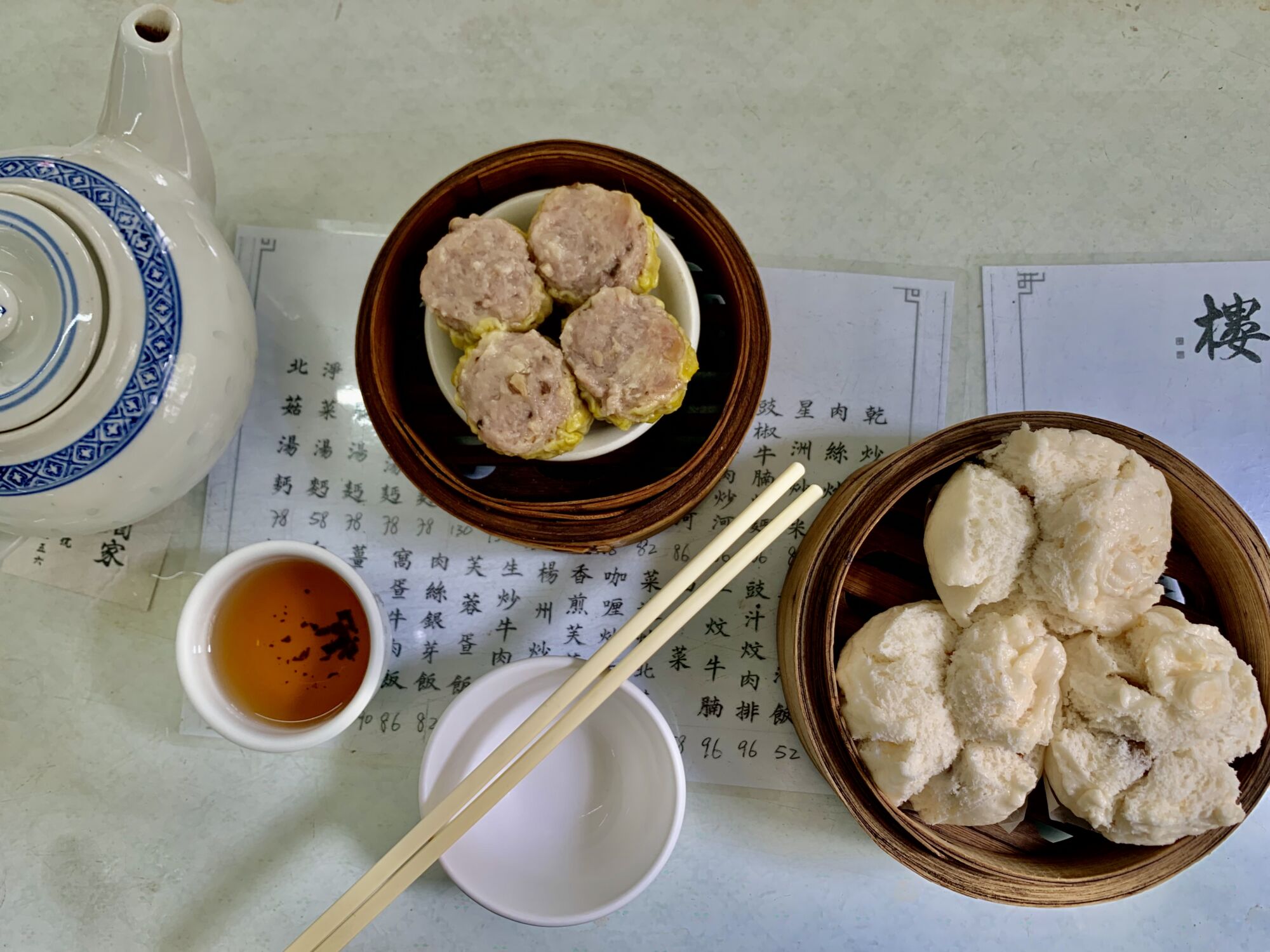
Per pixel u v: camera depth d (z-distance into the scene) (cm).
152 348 32
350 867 42
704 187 45
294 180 45
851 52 46
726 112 45
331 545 43
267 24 45
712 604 43
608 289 35
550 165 37
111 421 32
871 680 35
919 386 44
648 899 42
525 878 39
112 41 45
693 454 40
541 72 46
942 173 45
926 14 46
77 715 43
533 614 43
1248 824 42
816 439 43
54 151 33
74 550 43
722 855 42
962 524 35
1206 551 37
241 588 39
